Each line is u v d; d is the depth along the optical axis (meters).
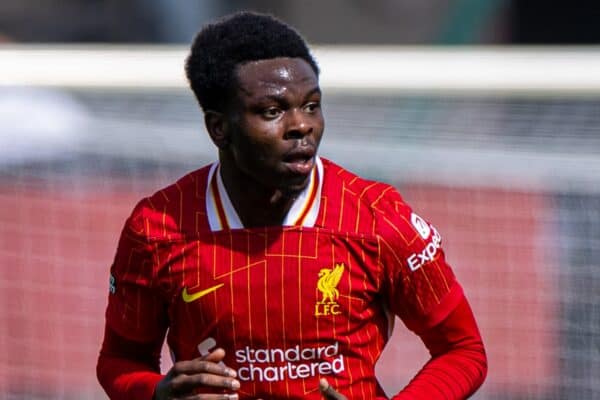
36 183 17.48
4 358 17.72
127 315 10.41
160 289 10.09
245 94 9.43
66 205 17.45
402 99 16.56
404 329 16.84
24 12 37.94
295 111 9.45
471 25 39.34
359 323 9.98
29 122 17.33
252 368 9.90
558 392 16.58
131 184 17.30
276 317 9.78
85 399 17.62
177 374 9.63
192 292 9.89
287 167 9.48
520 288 16.66
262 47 9.51
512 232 16.61
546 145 16.41
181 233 9.95
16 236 17.61
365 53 17.09
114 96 17.30
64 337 17.62
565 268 16.52
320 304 9.78
